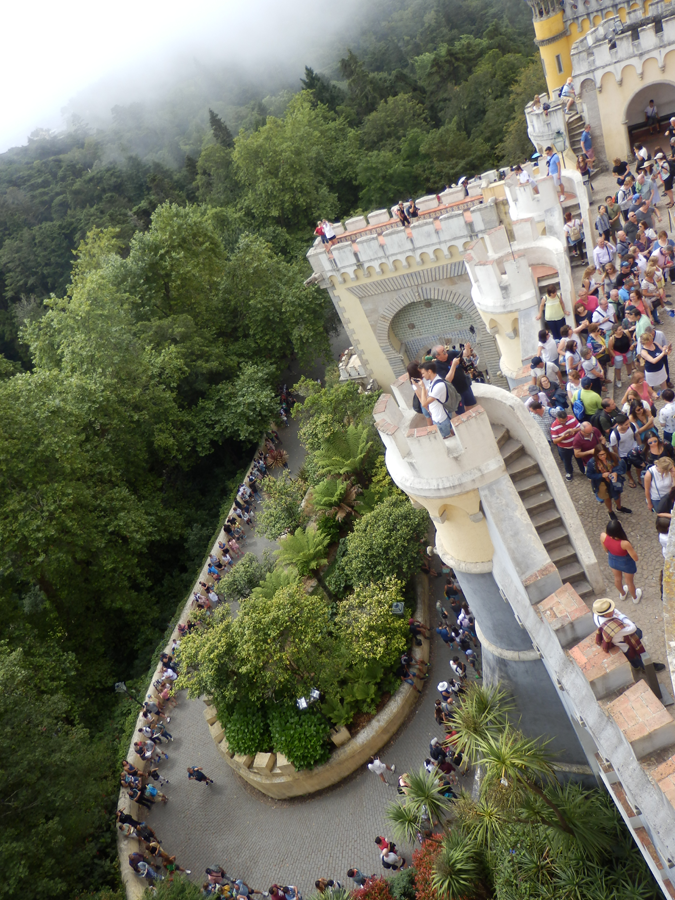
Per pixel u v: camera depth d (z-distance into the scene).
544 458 13.23
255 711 27.19
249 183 74.06
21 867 22.95
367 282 37.78
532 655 16.34
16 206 107.81
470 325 38.31
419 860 19.94
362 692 26.00
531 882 15.45
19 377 38.28
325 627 26.61
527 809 15.76
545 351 16.34
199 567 41.84
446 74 98.00
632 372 16.78
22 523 35.22
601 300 17.75
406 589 29.91
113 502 39.50
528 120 32.78
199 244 53.12
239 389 49.06
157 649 36.28
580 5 37.53
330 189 82.38
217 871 23.59
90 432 41.03
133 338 45.34
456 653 27.45
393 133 87.31
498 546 14.20
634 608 11.86
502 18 140.12
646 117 32.16
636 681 10.66
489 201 33.19
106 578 38.69
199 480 51.03
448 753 23.09
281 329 53.69
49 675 33.38
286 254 69.44
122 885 25.14
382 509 30.30
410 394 15.77
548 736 17.61
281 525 36.47
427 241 35.22
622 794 12.02
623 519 13.47
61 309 56.91
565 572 13.19
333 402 39.28
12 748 25.56
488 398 14.09
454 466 13.50
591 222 24.36
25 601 36.75
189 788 28.53
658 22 30.84
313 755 25.14
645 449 13.92
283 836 24.91
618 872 14.97
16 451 35.69
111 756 30.53
